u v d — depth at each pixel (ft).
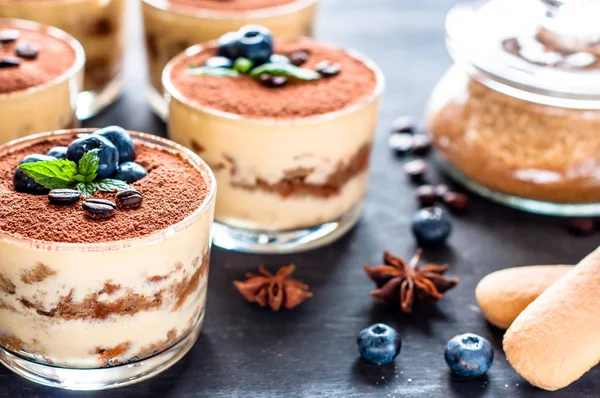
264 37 1.82
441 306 1.68
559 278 1.63
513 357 1.54
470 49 1.88
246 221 1.75
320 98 1.74
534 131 1.83
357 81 1.80
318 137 1.69
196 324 1.57
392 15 2.52
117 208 1.50
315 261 1.75
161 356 1.53
